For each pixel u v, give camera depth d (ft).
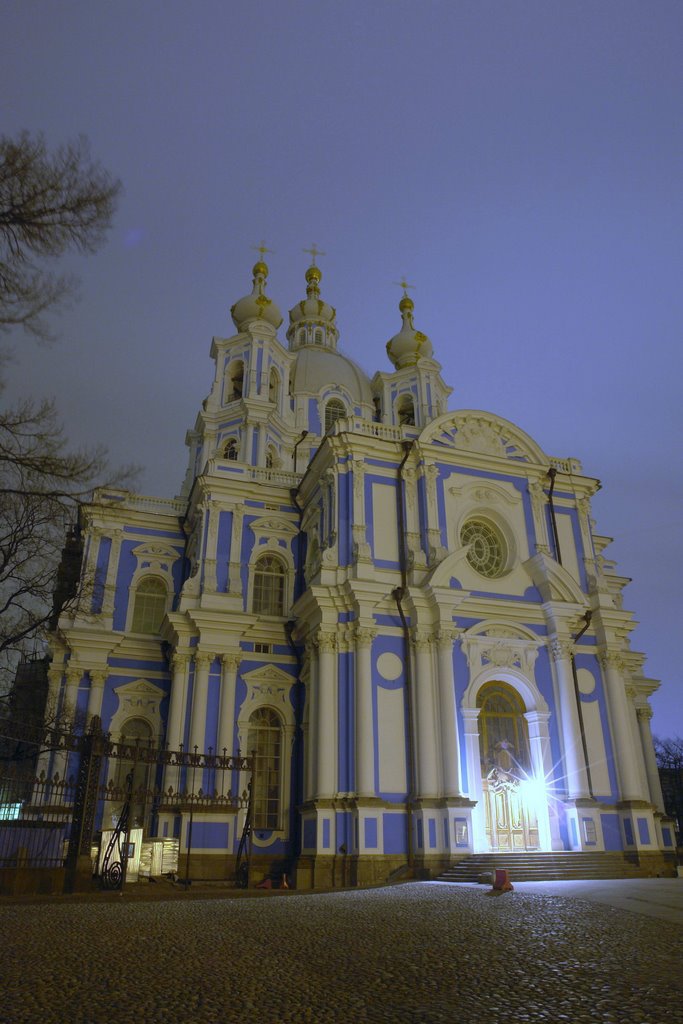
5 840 51.13
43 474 38.11
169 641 100.73
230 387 136.56
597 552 124.47
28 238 31.89
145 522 112.47
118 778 94.43
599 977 22.26
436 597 86.12
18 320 32.19
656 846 83.76
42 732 53.21
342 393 152.76
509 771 86.33
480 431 102.37
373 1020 17.80
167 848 72.54
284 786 91.30
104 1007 18.72
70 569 104.88
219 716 91.45
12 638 65.26
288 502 109.09
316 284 188.34
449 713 81.87
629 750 88.89
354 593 84.94
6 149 31.45
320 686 83.41
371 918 37.06
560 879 73.77
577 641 93.50
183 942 28.89
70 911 39.17
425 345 155.43
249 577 103.35
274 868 86.33
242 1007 18.93
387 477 95.71
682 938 29.19
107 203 32.63
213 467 108.37
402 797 79.77
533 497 101.40
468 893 52.54
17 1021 17.38
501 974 22.81
